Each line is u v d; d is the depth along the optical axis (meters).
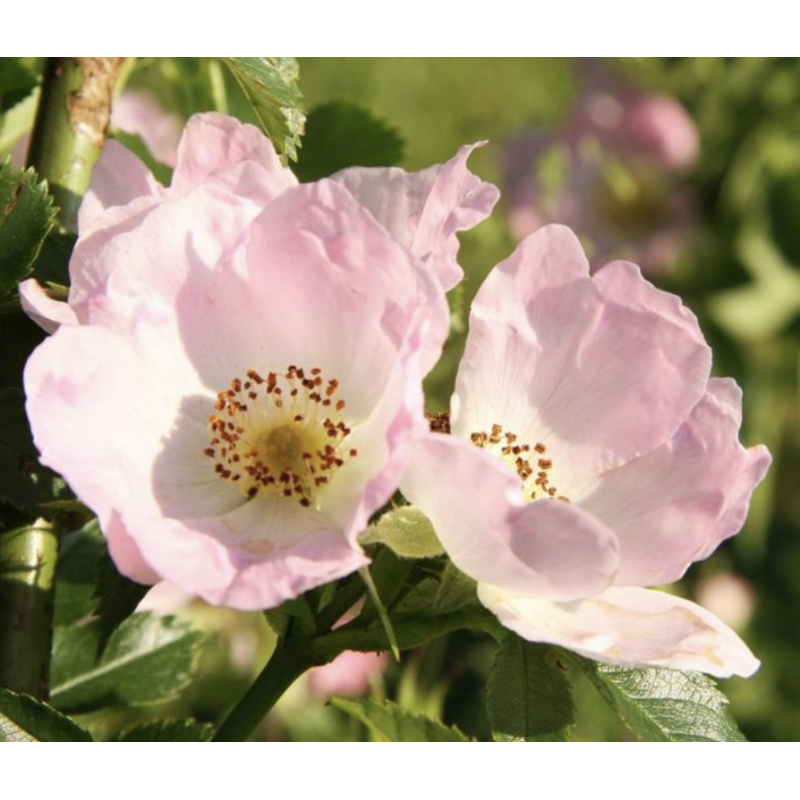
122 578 0.41
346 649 0.41
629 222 0.86
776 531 0.93
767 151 0.84
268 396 0.42
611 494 0.41
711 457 0.41
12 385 0.43
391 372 0.40
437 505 0.39
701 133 0.85
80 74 0.45
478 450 0.39
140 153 0.50
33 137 0.45
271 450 0.41
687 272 0.86
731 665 0.40
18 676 0.43
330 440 0.41
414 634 0.41
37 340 0.43
